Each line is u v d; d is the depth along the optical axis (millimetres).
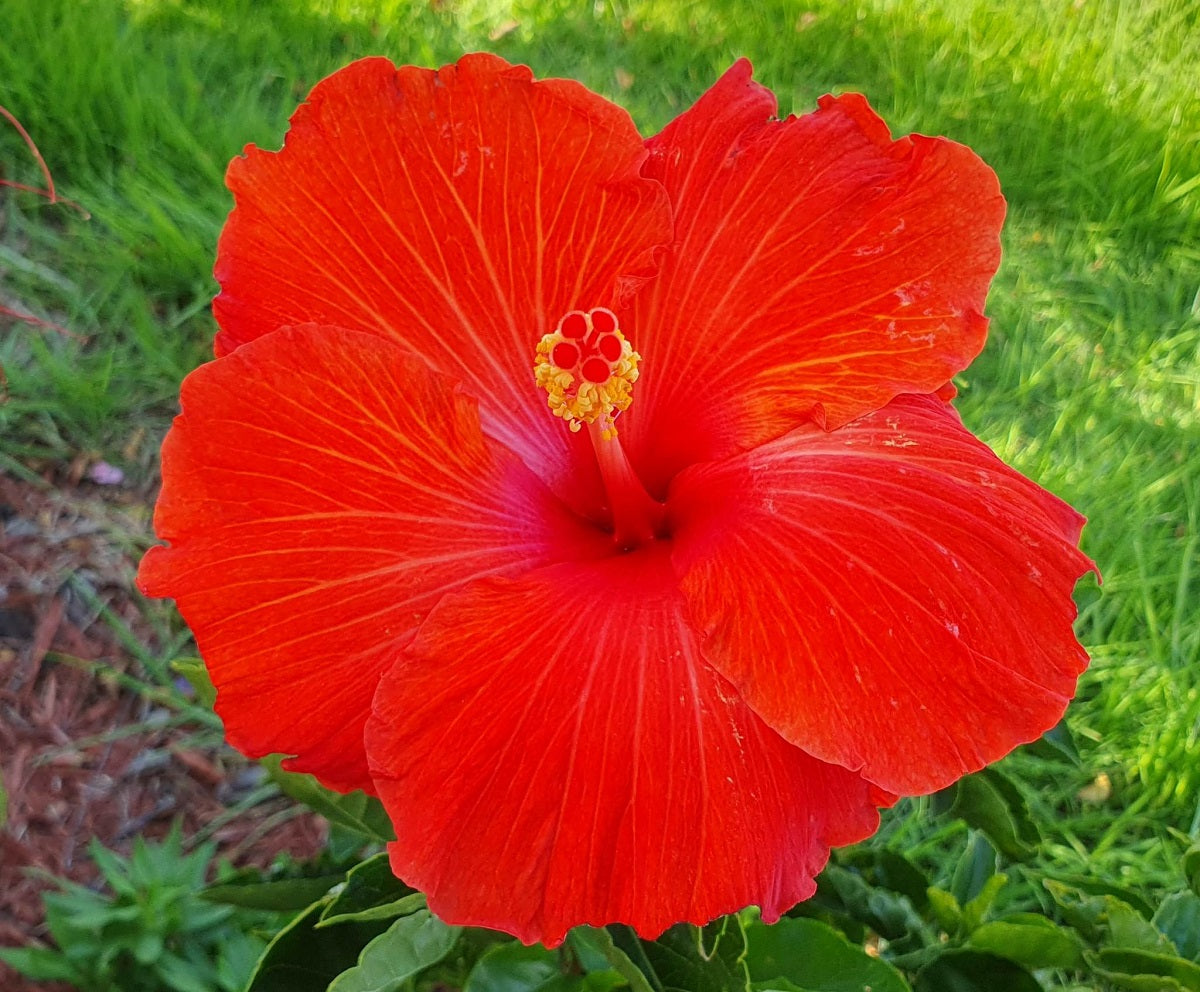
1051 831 336
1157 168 549
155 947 255
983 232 171
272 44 522
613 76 556
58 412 382
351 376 160
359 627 157
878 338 174
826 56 605
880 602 155
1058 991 297
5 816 296
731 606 158
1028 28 644
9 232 431
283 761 157
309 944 201
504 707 151
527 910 146
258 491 153
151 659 336
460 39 567
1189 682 365
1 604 342
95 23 483
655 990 177
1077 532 174
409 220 173
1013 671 151
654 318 188
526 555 174
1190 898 240
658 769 150
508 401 186
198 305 408
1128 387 463
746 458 184
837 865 253
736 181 182
